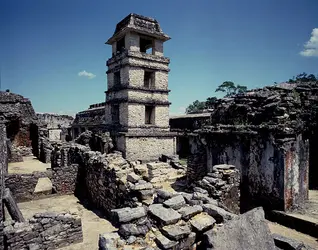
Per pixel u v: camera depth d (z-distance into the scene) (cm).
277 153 911
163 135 2145
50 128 4116
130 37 2014
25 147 2267
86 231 779
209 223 440
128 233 401
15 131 2225
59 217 673
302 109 1173
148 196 691
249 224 438
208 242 383
